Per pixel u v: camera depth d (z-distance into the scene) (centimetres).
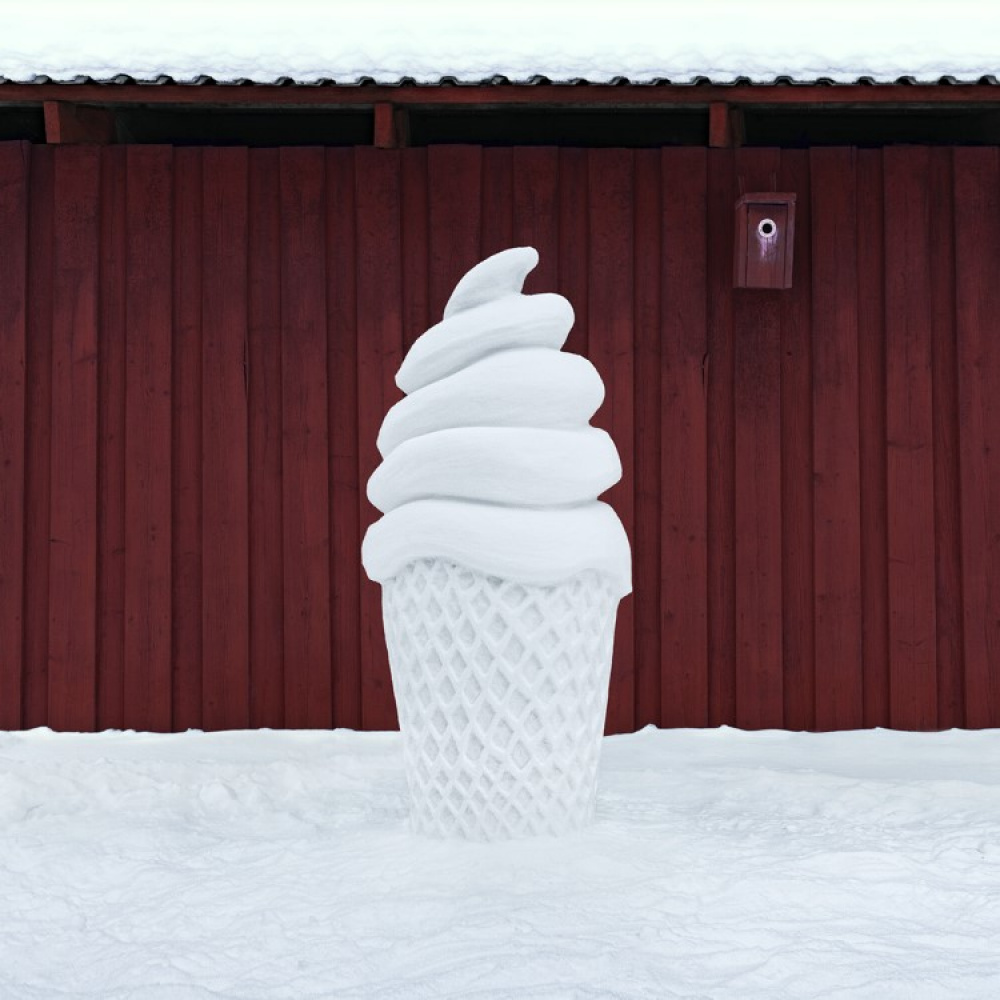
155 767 620
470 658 443
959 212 766
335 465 761
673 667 755
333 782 614
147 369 761
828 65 733
